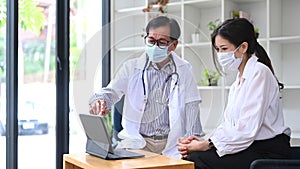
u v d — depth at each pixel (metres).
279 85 2.47
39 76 3.71
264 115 2.22
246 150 2.21
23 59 3.62
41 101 3.73
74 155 1.86
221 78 2.52
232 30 2.32
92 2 4.05
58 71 3.78
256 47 2.38
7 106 3.55
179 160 1.70
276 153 2.22
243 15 3.67
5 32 3.53
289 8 3.64
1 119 3.54
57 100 3.79
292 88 3.43
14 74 3.50
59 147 3.80
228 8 3.68
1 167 3.56
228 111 2.34
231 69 2.38
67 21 3.81
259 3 3.75
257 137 2.22
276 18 3.55
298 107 3.58
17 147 3.55
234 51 2.33
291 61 3.62
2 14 3.51
